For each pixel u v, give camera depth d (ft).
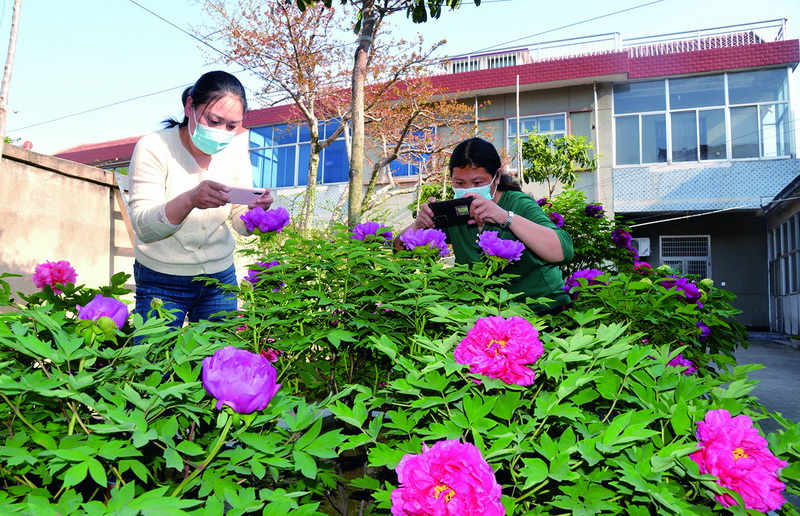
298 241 5.91
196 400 3.32
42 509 2.24
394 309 5.36
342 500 5.32
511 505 3.16
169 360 3.82
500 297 4.96
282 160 56.08
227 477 3.22
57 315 3.92
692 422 3.44
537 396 3.81
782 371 26.86
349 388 3.71
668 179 48.55
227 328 5.57
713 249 54.49
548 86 49.29
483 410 3.39
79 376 3.23
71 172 16.70
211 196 6.07
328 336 4.74
